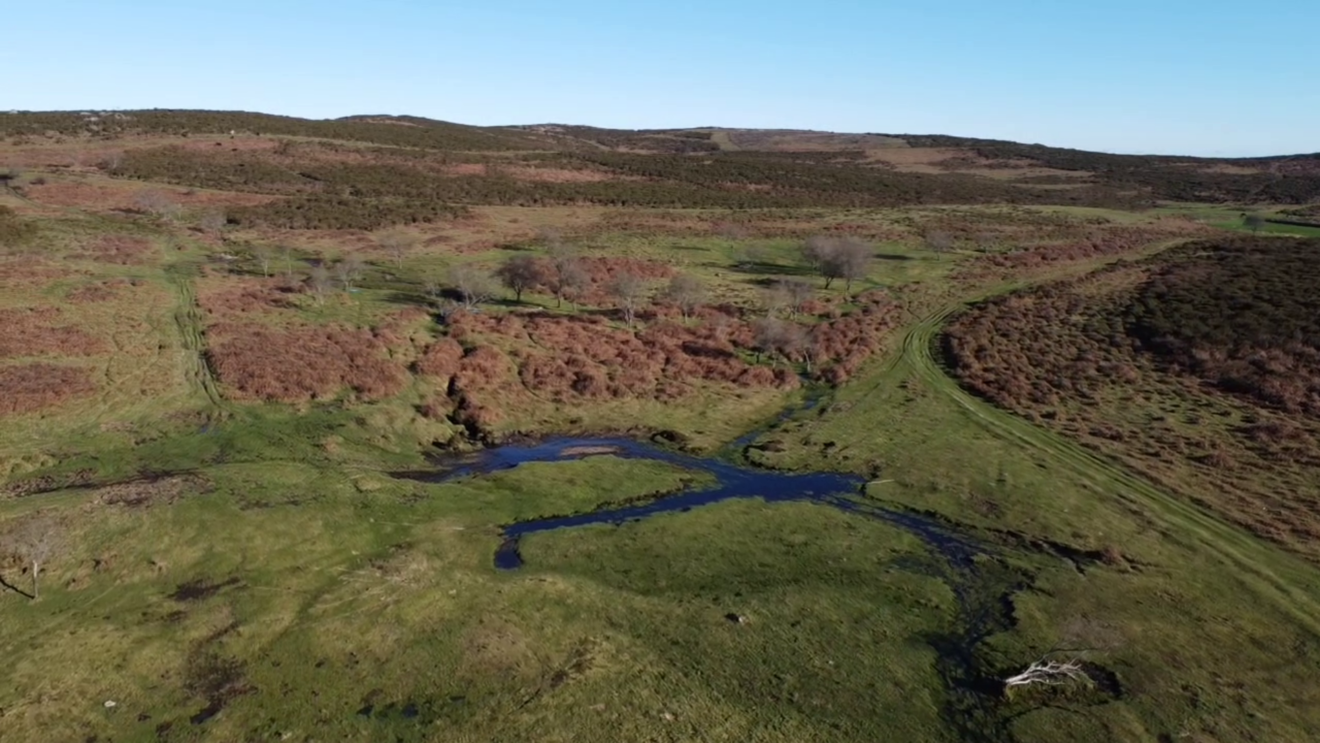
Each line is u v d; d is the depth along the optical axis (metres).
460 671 25.22
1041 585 31.58
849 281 80.31
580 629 28.00
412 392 50.44
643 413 52.59
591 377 55.31
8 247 70.56
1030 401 54.03
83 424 41.69
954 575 32.56
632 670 25.66
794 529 36.41
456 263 82.19
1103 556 33.88
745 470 44.31
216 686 24.06
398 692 24.17
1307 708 24.50
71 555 29.58
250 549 31.23
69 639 25.50
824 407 54.19
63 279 63.12
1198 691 25.20
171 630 26.38
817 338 65.44
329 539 32.75
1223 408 50.75
